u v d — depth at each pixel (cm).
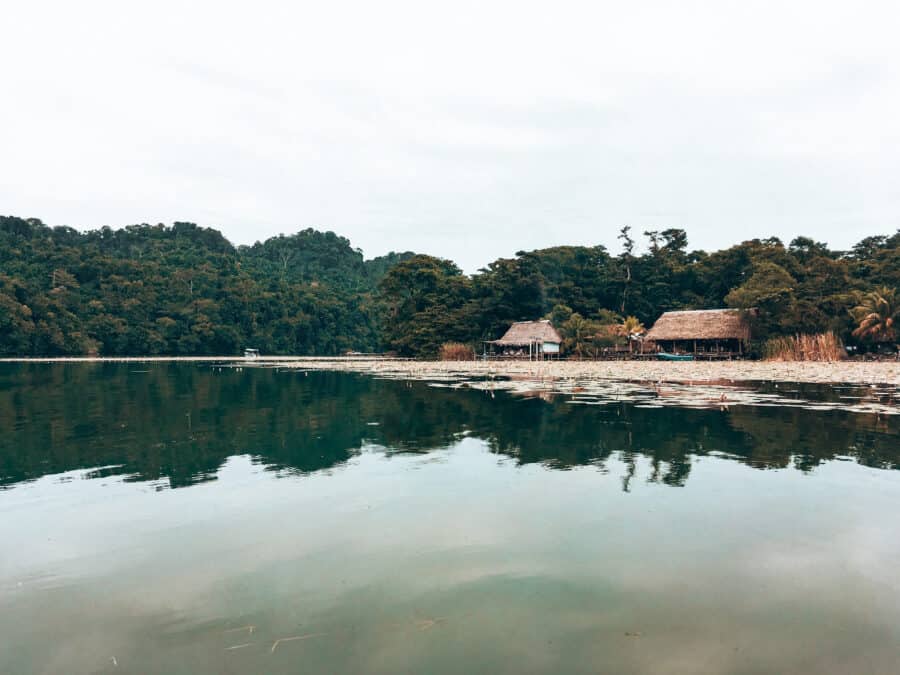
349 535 710
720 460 1081
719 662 433
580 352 6425
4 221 14112
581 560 625
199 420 1717
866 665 428
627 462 1075
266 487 933
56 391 2828
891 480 930
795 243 8112
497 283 7462
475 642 466
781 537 684
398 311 8731
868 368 3925
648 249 9169
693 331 6103
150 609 529
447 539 692
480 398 2283
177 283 11962
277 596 551
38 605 539
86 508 827
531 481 948
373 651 454
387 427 1545
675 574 588
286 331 12494
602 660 436
